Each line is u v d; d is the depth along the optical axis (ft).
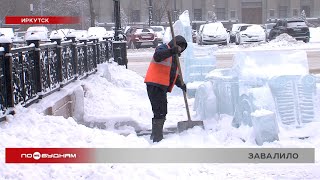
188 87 38.55
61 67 29.12
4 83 20.38
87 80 36.94
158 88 24.20
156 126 24.22
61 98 26.35
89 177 16.43
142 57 89.15
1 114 19.77
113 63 52.21
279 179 17.78
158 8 171.63
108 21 194.70
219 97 27.50
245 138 23.18
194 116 29.94
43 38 27.09
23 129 18.93
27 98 23.32
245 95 24.90
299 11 210.38
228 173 18.40
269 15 210.59
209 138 22.94
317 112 25.79
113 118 28.66
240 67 27.25
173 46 24.54
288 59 27.76
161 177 17.12
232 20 208.44
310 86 25.45
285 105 25.13
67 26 126.41
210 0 208.13
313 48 92.79
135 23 193.98
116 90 39.22
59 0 133.39
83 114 29.12
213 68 39.06
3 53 20.39
